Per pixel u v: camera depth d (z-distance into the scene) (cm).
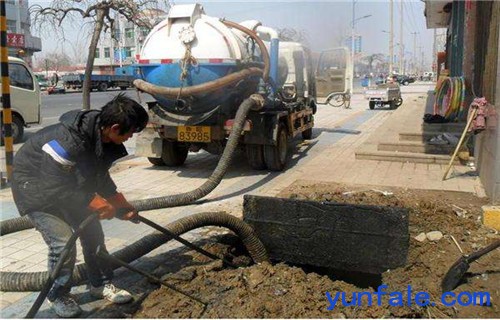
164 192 645
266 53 725
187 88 653
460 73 1279
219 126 687
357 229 415
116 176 746
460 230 446
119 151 305
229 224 425
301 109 920
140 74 712
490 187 540
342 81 1098
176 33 674
